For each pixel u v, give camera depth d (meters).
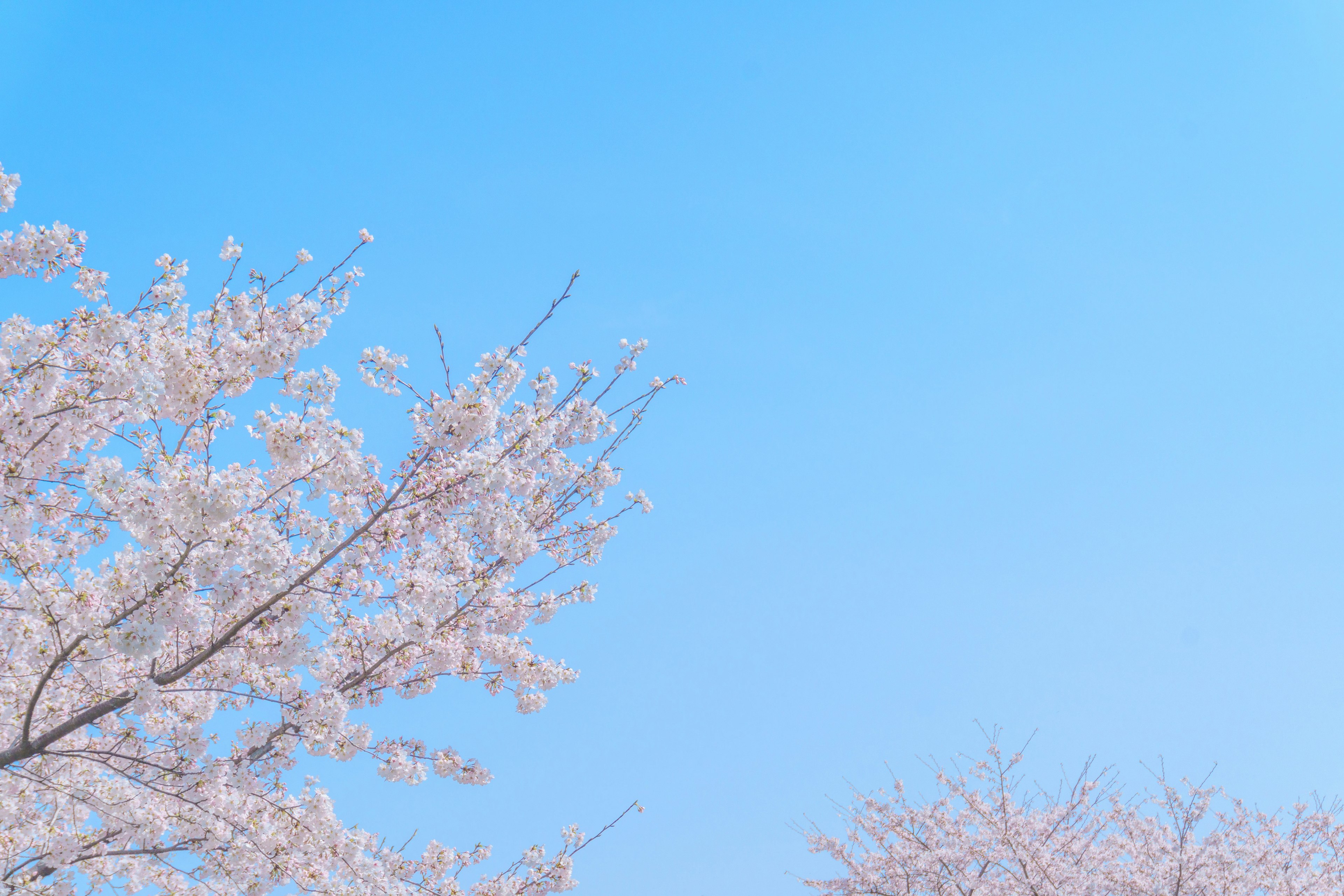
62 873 6.09
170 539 5.07
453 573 6.65
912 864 13.73
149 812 6.07
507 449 6.57
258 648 5.96
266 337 5.98
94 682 6.15
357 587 6.21
